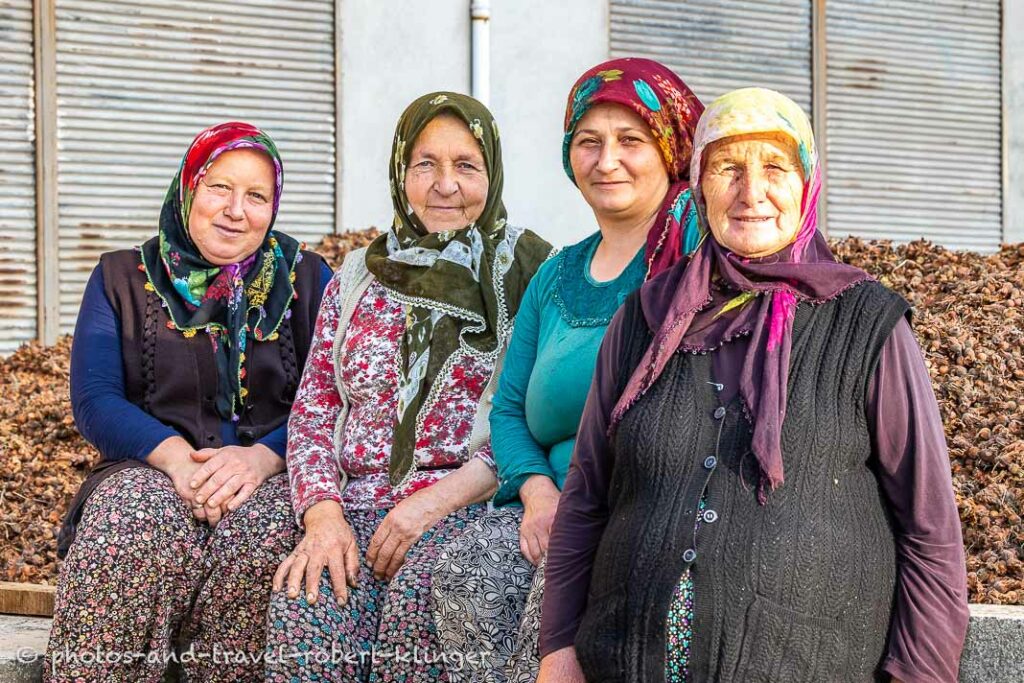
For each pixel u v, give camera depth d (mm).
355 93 7309
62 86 6734
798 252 2135
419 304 3021
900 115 8500
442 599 2553
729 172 2109
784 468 1971
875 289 2057
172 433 3041
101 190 6812
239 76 7094
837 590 1954
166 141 6953
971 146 8680
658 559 1994
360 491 2977
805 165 2092
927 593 2008
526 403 2732
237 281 3203
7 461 4375
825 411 1992
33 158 6688
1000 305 4461
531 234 3211
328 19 7258
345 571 2754
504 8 7512
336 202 7273
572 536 2254
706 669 1935
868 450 2029
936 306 4555
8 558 3873
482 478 2859
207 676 2879
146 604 2770
